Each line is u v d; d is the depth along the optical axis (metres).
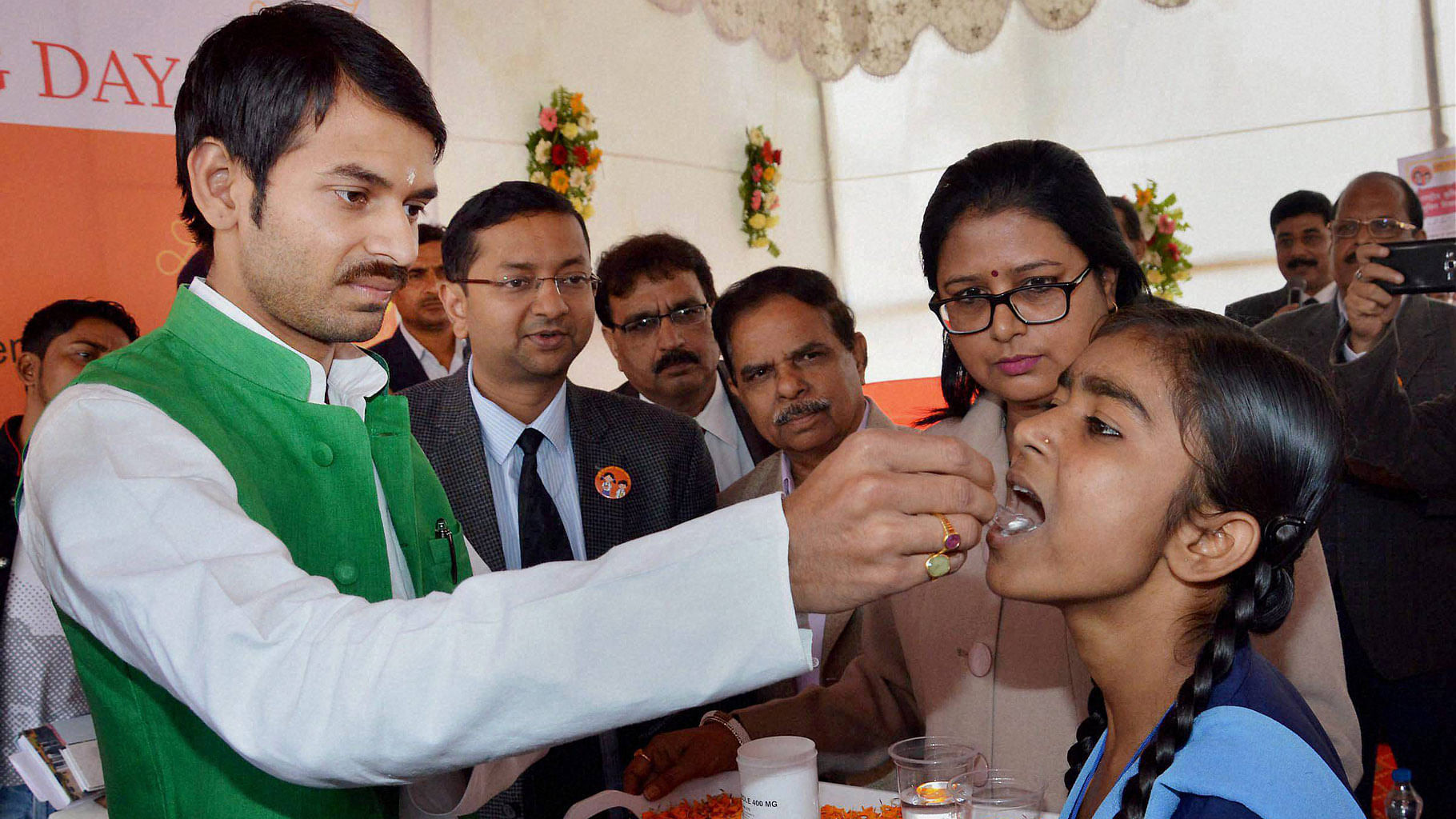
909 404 6.50
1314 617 1.42
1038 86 6.16
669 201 5.79
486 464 2.17
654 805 1.61
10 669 2.81
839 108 6.78
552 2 5.14
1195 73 5.69
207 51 1.02
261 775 0.97
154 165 3.42
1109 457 1.05
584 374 5.14
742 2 5.84
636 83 5.61
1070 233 1.56
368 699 0.72
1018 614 1.58
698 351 3.18
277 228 1.01
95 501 0.85
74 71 3.23
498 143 4.88
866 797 1.52
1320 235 4.23
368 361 1.28
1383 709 3.11
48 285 3.19
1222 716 0.94
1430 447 2.97
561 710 0.73
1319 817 0.87
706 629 0.75
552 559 2.17
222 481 0.93
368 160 1.00
